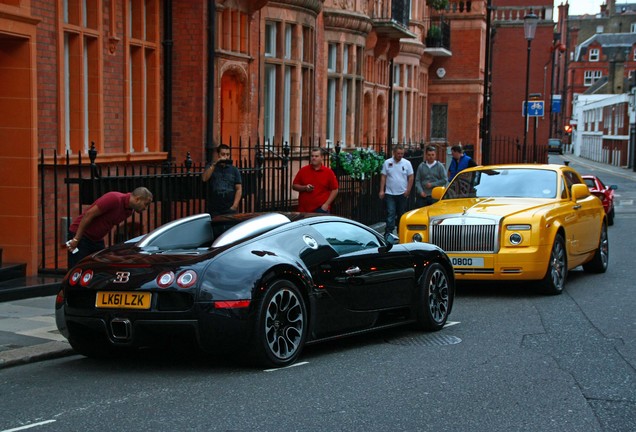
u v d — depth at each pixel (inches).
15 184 438.6
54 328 343.9
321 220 326.0
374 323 336.8
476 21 1481.3
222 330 271.6
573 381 276.5
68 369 290.7
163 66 609.3
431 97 1513.3
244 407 242.2
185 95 616.4
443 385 269.7
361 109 932.6
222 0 632.4
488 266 448.1
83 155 506.6
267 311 282.4
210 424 225.9
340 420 230.4
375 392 260.1
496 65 1891.0
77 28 496.7
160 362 301.4
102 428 222.5
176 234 315.0
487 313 409.1
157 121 601.3
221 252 285.1
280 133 735.1
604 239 557.9
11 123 437.1
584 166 3134.8
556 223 460.1
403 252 352.2
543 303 437.4
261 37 698.8
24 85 434.9
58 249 481.7
